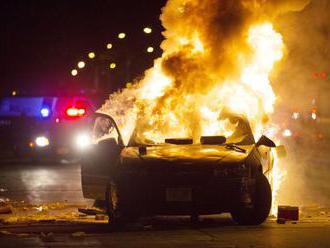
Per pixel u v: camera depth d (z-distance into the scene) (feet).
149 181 98.22
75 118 217.56
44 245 86.12
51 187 162.09
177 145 108.06
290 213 104.73
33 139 222.48
